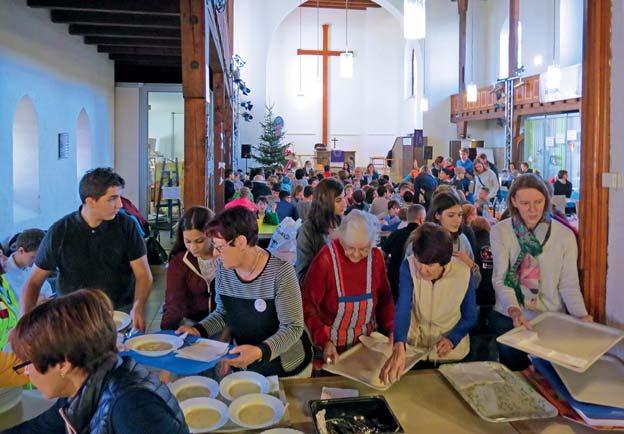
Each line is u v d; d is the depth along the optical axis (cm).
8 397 174
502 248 233
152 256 726
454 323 234
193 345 178
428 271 213
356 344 229
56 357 110
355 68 2134
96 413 113
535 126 1520
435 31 1923
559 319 205
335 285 232
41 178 566
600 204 218
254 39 1817
